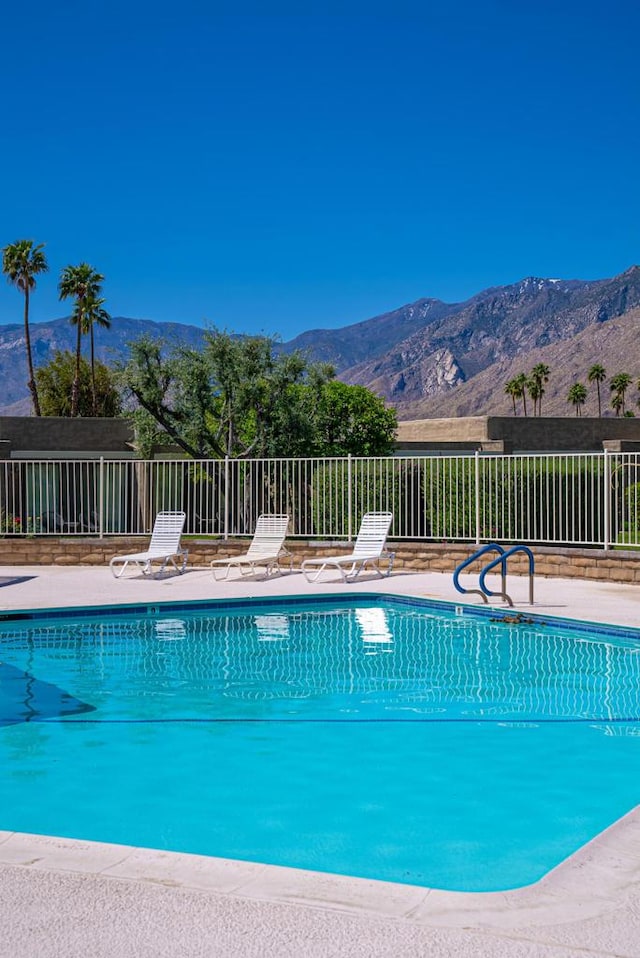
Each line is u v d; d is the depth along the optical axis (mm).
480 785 6324
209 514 20656
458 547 17672
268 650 11359
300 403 30656
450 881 4668
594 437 40312
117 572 18688
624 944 3424
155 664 10562
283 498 20000
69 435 32750
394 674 9891
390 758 6965
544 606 13148
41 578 17547
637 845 4418
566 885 3943
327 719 8102
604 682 9422
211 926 3562
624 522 16453
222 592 15195
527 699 8742
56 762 6938
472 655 10867
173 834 5430
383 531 17312
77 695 9086
